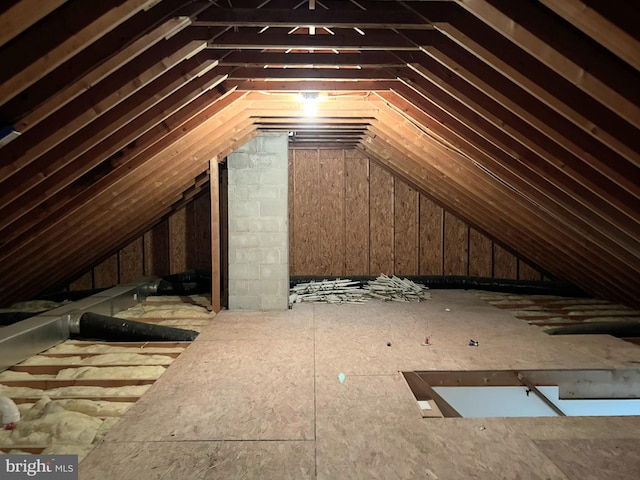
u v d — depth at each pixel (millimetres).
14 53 1899
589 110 2400
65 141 2770
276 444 2369
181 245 7523
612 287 5703
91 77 2242
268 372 3418
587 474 2100
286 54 3217
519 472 2117
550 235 5008
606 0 1774
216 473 2107
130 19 2225
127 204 4742
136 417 2674
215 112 4027
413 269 7707
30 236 3797
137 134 3182
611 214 3318
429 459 2227
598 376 3453
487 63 2471
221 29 2680
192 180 5746
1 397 2721
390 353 3869
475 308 5801
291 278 7219
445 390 4324
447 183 5648
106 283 7449
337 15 2535
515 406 4324
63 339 4414
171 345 4250
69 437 2514
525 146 3182
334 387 3125
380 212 7660
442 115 3785
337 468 2146
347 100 4633
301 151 7578
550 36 2109
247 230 5559
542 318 5414
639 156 2402
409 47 2846
